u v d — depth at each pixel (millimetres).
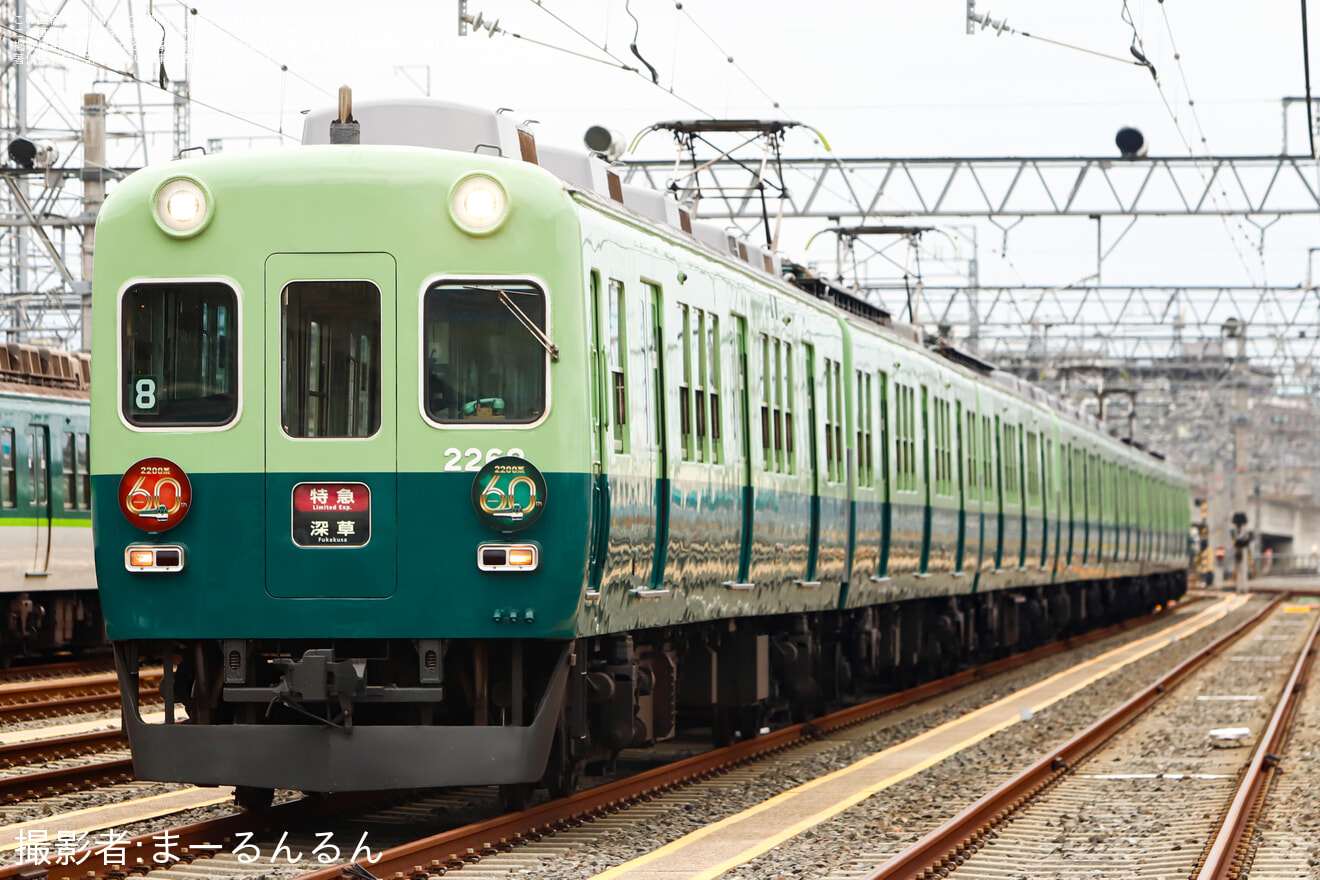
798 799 29094
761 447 32812
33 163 67125
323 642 22922
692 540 28578
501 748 22203
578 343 22531
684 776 30828
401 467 22281
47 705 41438
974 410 56562
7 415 50812
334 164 22609
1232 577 190125
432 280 22422
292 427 22438
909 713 46500
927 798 29328
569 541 22297
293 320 22516
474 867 21625
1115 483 90500
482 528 22250
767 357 33594
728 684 33844
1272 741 37438
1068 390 124875
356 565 22297
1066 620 77688
